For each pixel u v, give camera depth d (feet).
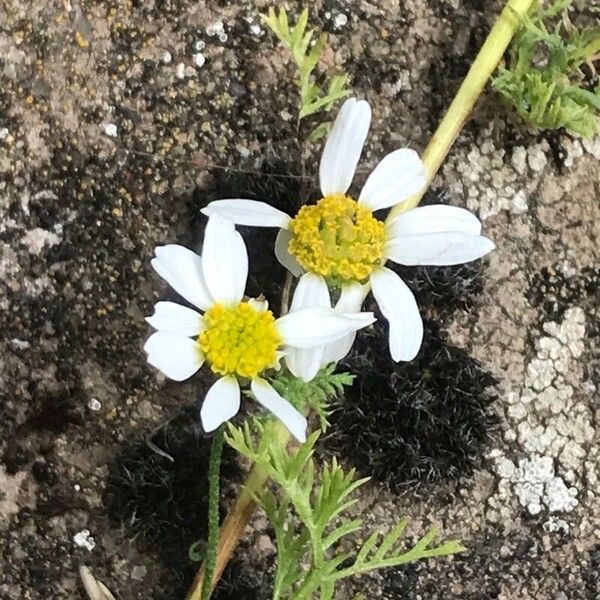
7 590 0.30
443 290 0.30
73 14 0.30
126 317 0.30
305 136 0.30
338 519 0.30
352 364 0.29
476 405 0.30
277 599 0.25
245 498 0.27
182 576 0.30
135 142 0.30
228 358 0.23
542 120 0.29
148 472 0.29
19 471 0.30
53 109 0.30
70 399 0.30
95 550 0.30
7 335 0.29
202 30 0.30
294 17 0.30
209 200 0.30
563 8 0.30
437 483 0.30
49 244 0.29
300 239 0.24
